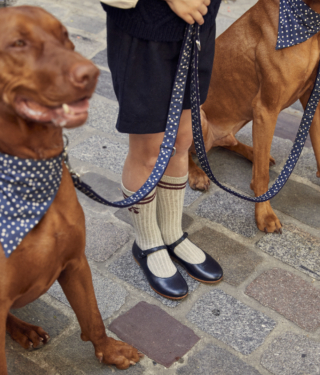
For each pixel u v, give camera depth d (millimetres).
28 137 1095
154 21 1476
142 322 1877
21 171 1135
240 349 1785
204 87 1763
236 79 2307
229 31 2287
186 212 2439
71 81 937
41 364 1692
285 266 2154
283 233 2324
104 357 1660
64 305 1930
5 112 1047
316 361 1745
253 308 1955
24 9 1007
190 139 1887
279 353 1771
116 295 1990
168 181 1958
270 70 2074
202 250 2127
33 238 1201
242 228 2346
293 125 3115
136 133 1687
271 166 2775
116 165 2695
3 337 1270
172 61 1582
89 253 2174
